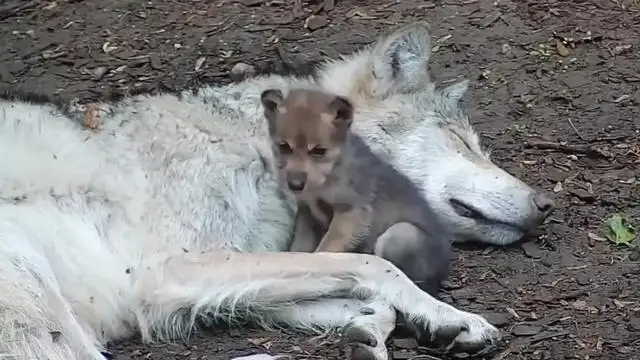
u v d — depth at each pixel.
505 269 10.54
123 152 10.10
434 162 11.05
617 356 8.97
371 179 9.89
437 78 13.90
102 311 9.59
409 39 11.16
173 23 16.70
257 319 9.83
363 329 9.01
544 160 12.62
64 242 9.55
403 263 9.87
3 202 9.60
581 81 14.24
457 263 10.73
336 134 9.66
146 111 10.50
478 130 13.30
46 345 8.78
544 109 13.73
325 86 11.22
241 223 10.25
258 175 10.45
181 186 10.02
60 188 9.76
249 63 15.22
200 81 14.69
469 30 15.43
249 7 16.84
